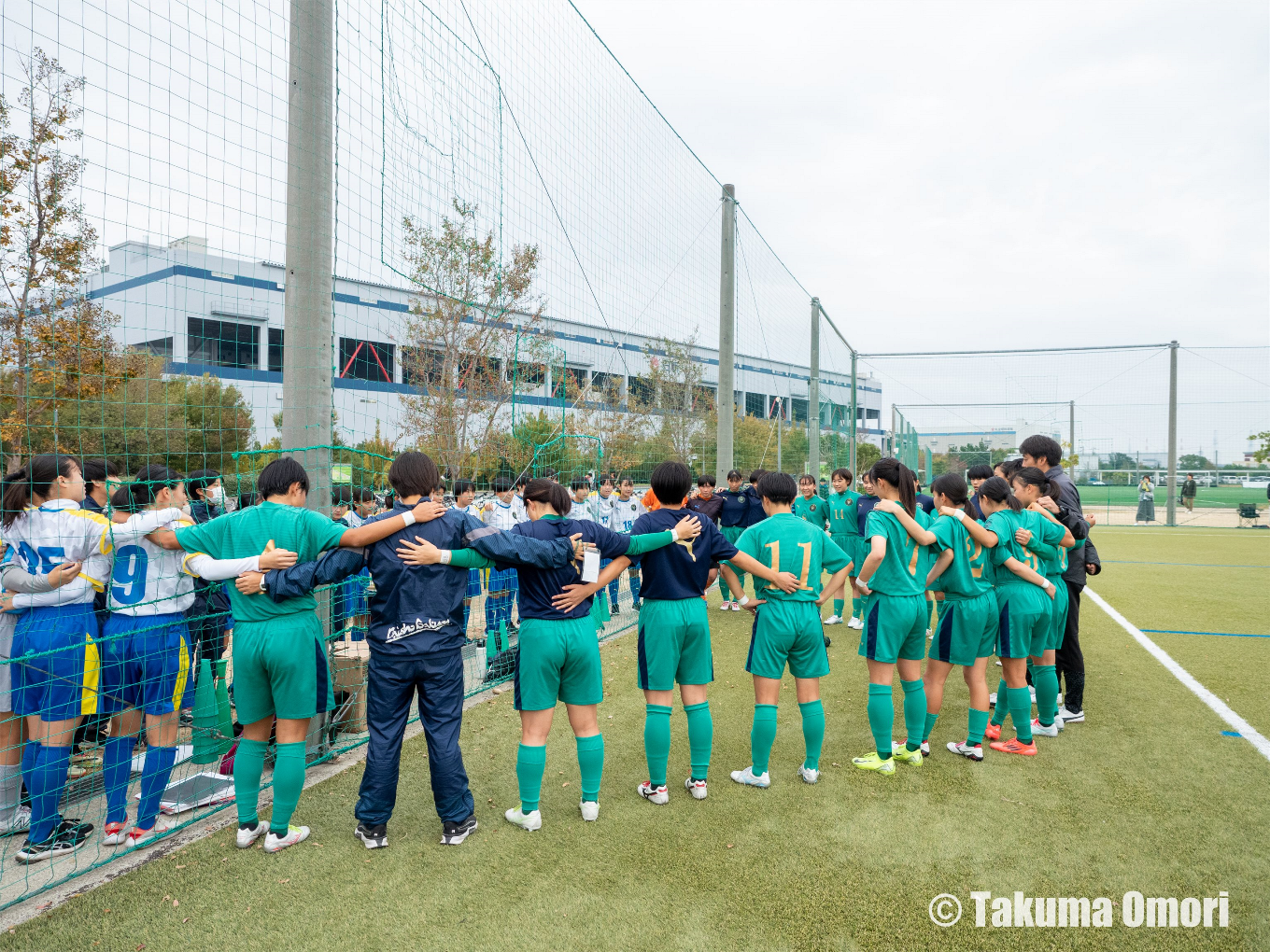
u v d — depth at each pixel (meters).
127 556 3.08
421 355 11.87
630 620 7.71
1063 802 3.24
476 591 5.91
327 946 2.23
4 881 2.63
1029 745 3.84
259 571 2.71
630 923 2.34
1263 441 21.09
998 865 2.69
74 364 4.46
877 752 3.64
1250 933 2.26
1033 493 4.16
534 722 3.02
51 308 4.52
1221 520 20.44
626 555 3.17
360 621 5.62
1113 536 16.19
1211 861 2.71
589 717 3.09
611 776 3.62
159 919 2.38
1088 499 22.94
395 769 2.88
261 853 2.83
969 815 3.12
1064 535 4.01
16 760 3.01
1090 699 4.76
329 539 2.90
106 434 4.30
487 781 3.56
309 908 2.44
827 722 4.41
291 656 2.77
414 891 2.54
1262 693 4.86
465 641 3.04
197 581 3.38
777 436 11.76
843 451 15.61
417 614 2.86
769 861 2.73
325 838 2.95
